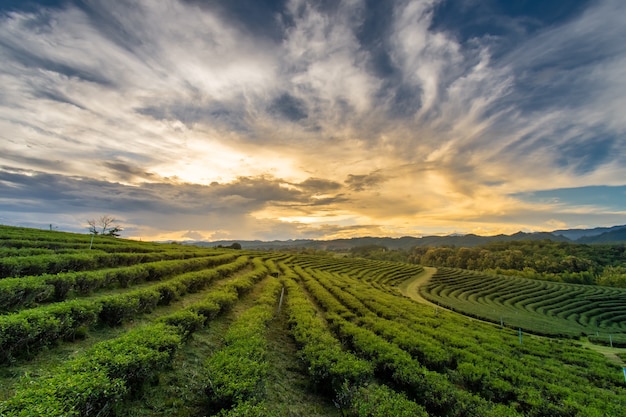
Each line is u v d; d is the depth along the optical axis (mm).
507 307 68000
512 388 12711
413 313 30219
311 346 12852
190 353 11664
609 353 34344
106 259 22812
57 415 5293
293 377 12227
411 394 11930
